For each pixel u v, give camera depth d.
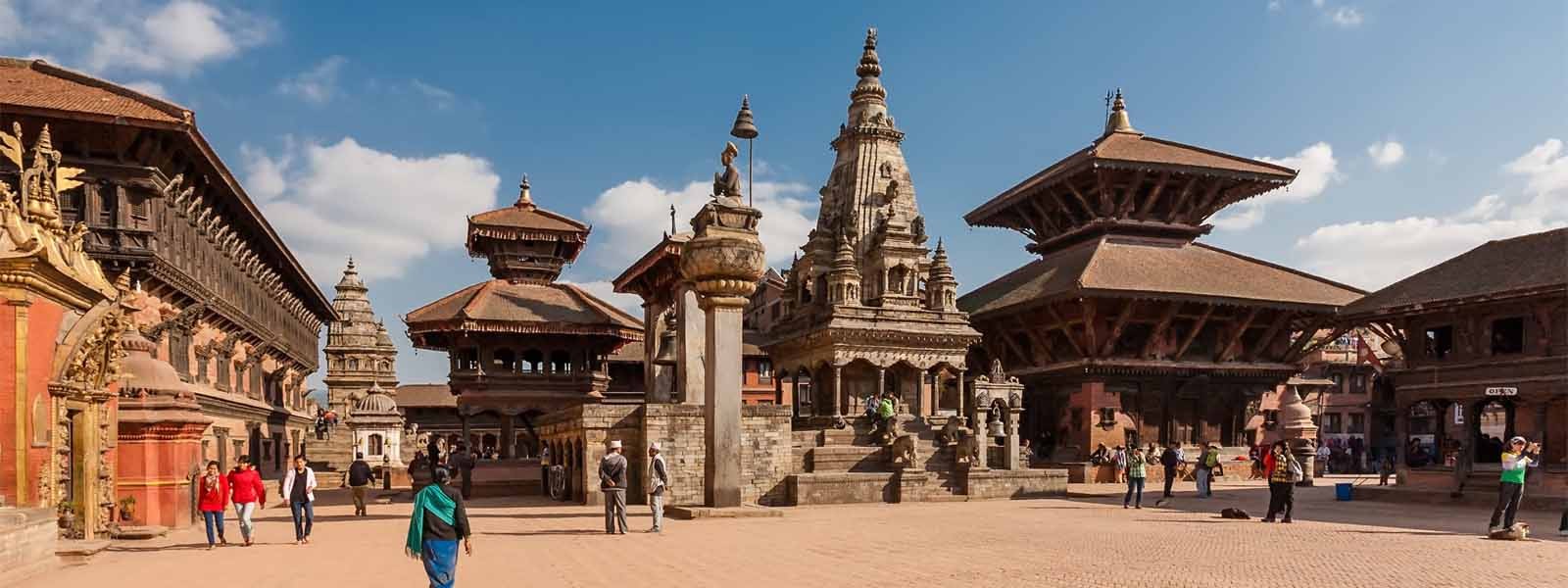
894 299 51.78
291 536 23.75
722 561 18.03
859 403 50.62
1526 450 21.98
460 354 50.00
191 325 35.03
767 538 21.97
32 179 19.23
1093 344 53.22
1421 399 34.47
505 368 50.41
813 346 51.38
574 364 50.91
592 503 31.77
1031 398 58.94
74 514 20.86
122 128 30.20
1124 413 53.97
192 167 34.47
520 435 69.69
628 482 31.86
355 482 30.09
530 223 54.12
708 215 28.84
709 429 28.42
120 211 30.34
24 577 16.02
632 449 32.16
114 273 30.31
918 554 19.06
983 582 15.44
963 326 51.59
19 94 29.83
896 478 35.84
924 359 50.59
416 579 16.12
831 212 56.56
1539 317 30.69
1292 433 51.41
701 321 34.91
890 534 22.92
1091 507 33.00
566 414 34.19
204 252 37.75
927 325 50.78
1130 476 32.47
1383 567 17.06
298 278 54.41
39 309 18.58
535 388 49.62
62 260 19.58
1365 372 78.81
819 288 53.94
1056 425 56.72
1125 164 57.97
